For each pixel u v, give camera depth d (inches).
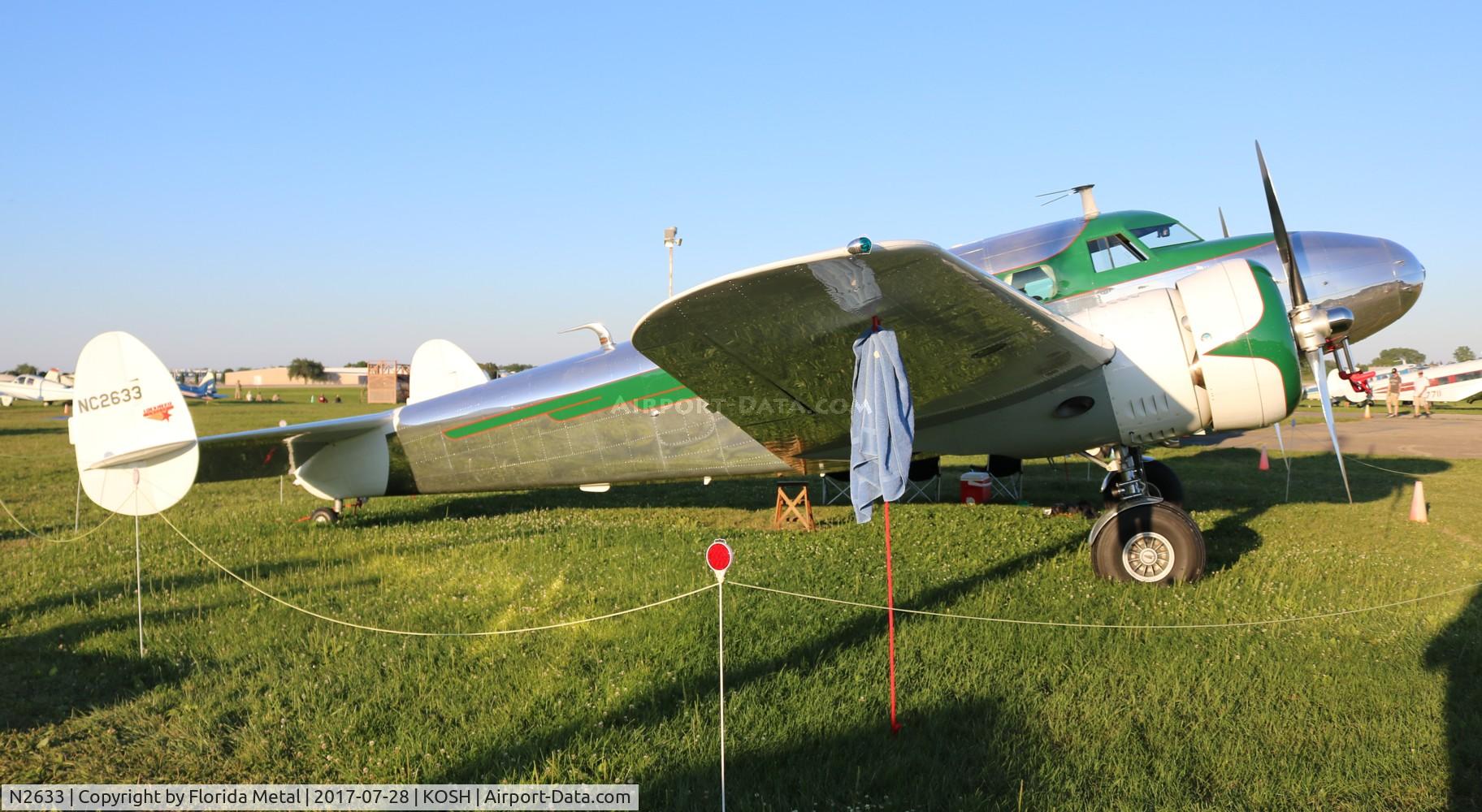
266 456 359.9
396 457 375.2
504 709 157.0
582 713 154.8
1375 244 354.9
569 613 215.0
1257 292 250.2
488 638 198.2
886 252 159.0
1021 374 252.1
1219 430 262.2
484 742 144.5
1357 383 268.4
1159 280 316.5
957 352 229.9
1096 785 125.0
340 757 141.3
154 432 228.1
